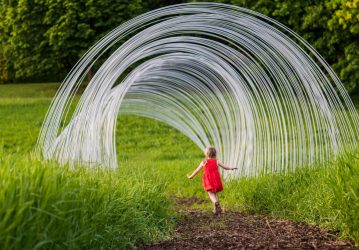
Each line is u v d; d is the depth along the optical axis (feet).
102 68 24.86
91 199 16.29
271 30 27.40
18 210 12.74
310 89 27.12
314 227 20.31
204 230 20.92
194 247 18.03
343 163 19.22
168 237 19.48
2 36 67.77
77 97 63.67
